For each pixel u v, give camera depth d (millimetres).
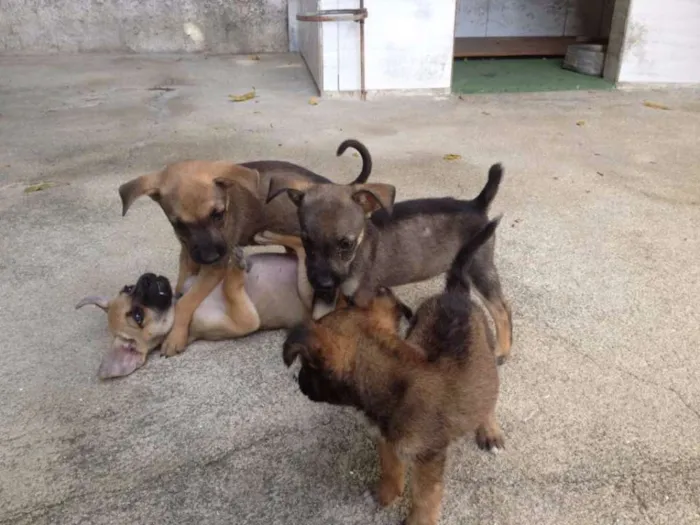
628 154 1562
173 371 800
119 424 716
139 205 1281
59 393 763
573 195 1317
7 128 1788
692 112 1923
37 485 639
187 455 675
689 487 627
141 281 793
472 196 1304
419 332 594
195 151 1585
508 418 717
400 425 538
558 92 2164
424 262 851
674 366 798
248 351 838
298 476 649
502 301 807
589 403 738
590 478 640
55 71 2471
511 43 2799
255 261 859
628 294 958
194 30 2834
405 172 1437
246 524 600
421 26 2035
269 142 1646
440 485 569
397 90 2113
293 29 2875
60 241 1126
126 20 2781
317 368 549
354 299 766
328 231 771
